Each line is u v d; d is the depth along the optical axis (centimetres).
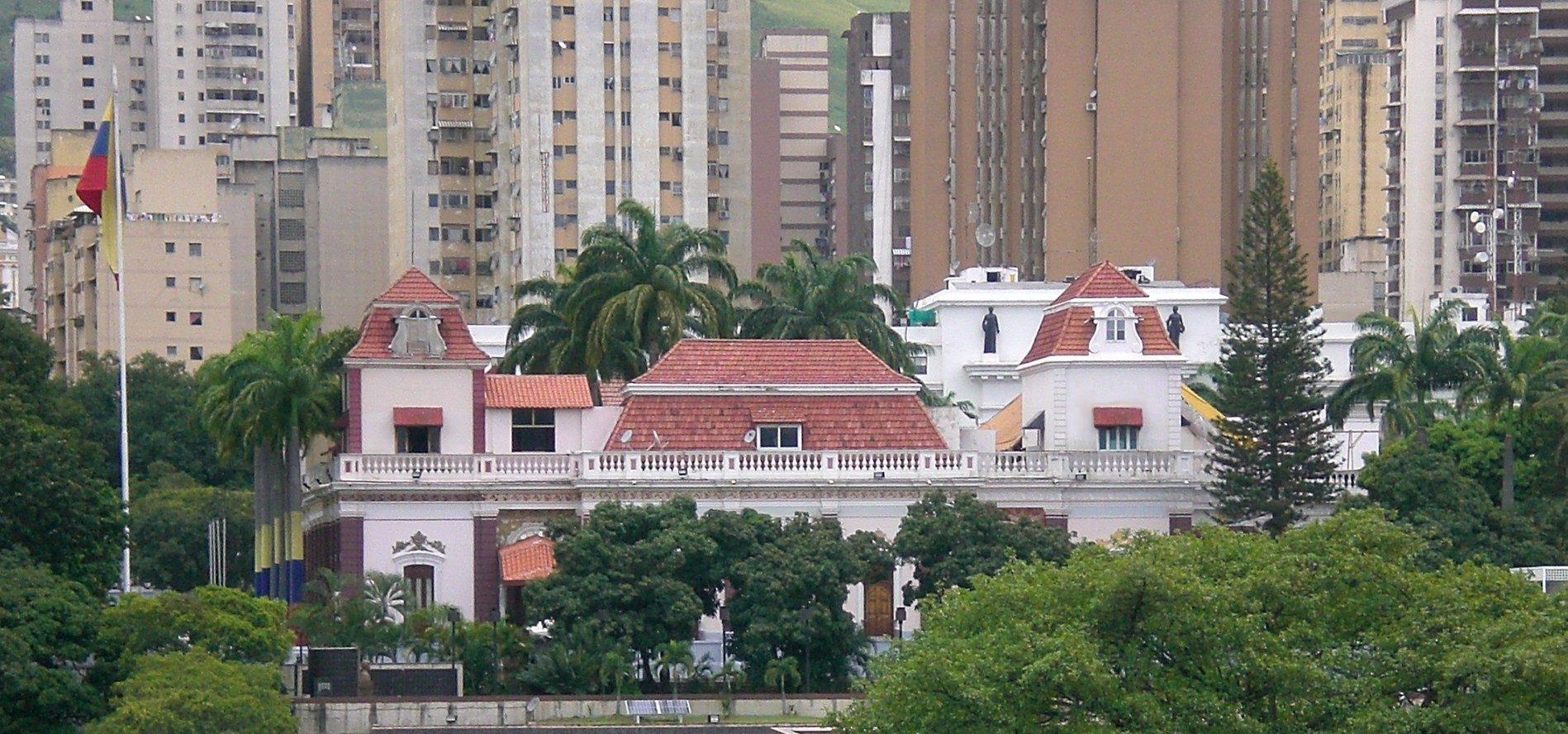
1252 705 16400
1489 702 15938
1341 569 16925
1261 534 19900
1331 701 16225
